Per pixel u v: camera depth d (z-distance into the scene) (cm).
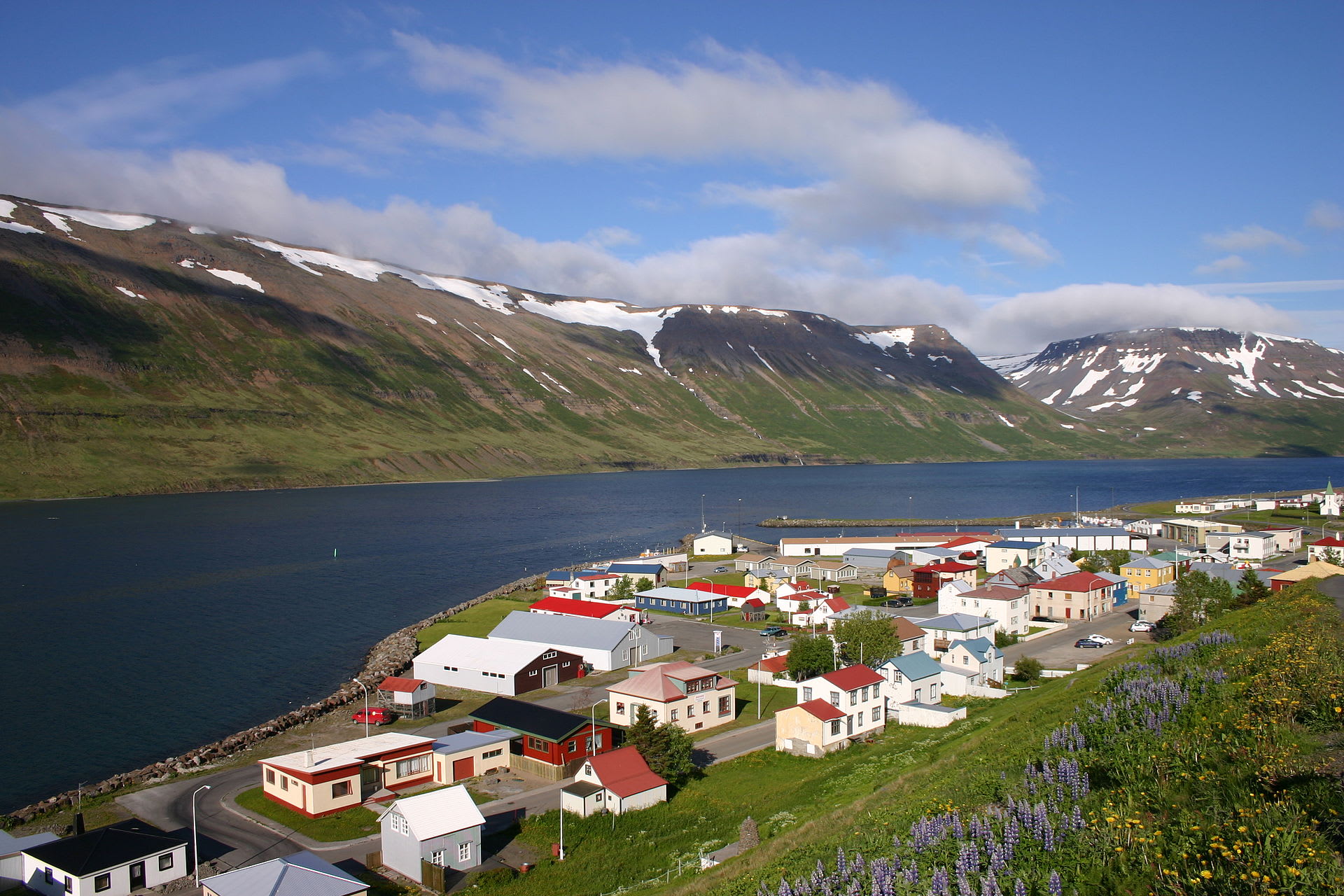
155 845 4319
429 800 4453
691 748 5828
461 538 19750
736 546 18550
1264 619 5612
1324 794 2269
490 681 8050
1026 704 5816
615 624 9206
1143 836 2300
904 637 8619
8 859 4288
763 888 2758
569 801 5078
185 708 7594
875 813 3538
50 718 7300
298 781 5209
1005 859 2362
